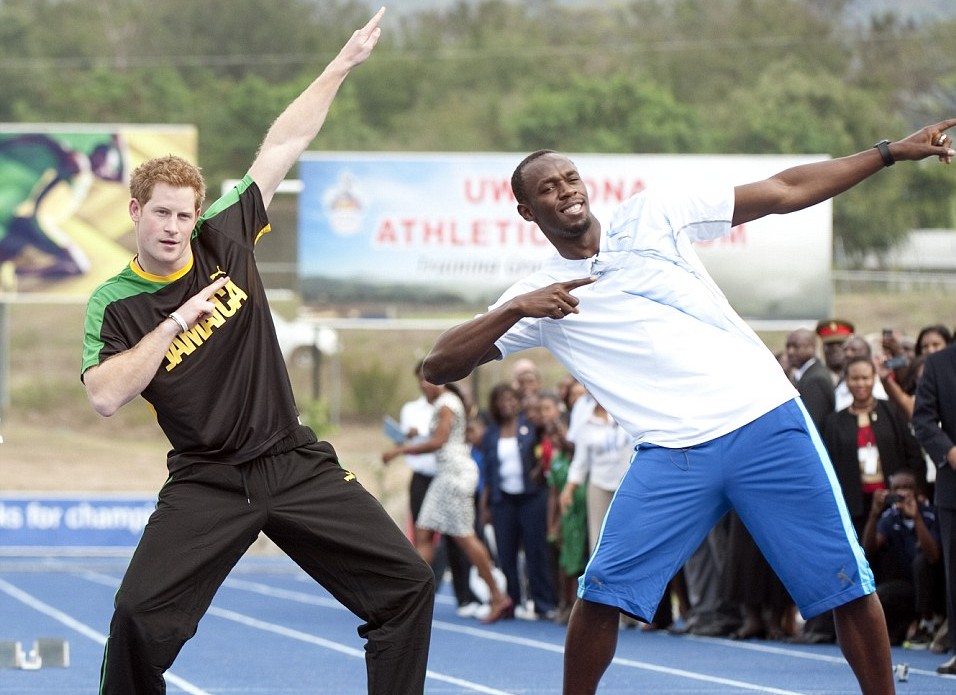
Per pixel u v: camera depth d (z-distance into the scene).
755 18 144.88
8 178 49.38
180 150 49.94
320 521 11.18
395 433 28.67
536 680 19.53
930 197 113.69
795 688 18.19
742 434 11.48
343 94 131.88
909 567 22.58
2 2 137.38
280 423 11.23
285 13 145.50
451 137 127.94
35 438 83.12
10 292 49.31
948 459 18.58
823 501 11.50
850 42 138.62
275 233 78.00
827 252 44.69
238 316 11.20
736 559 23.73
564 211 11.88
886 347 23.17
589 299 11.89
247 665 21.31
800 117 122.31
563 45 146.00
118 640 10.72
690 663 20.88
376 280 45.66
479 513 30.64
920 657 21.05
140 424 92.81
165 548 10.81
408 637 11.21
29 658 20.84
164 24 142.38
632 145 121.19
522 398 30.33
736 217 12.00
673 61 137.75
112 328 10.98
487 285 45.56
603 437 25.67
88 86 126.75
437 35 147.12
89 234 49.59
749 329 11.80
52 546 47.00
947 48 137.50
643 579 11.64
